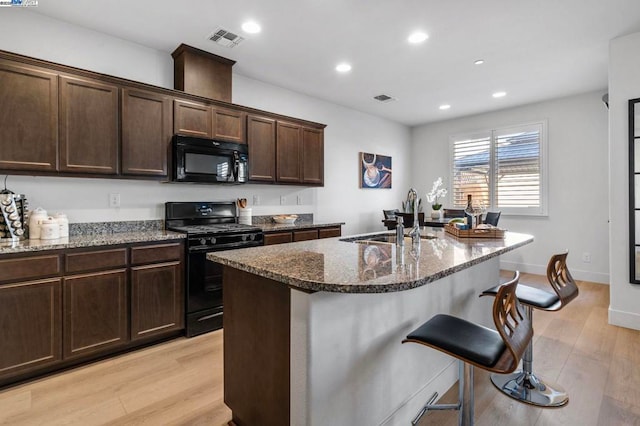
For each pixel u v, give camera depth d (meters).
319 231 4.07
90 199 2.88
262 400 1.55
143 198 3.18
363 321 1.53
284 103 4.35
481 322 2.59
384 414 1.66
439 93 4.56
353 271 1.40
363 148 5.52
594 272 4.61
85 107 2.57
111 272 2.46
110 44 2.96
